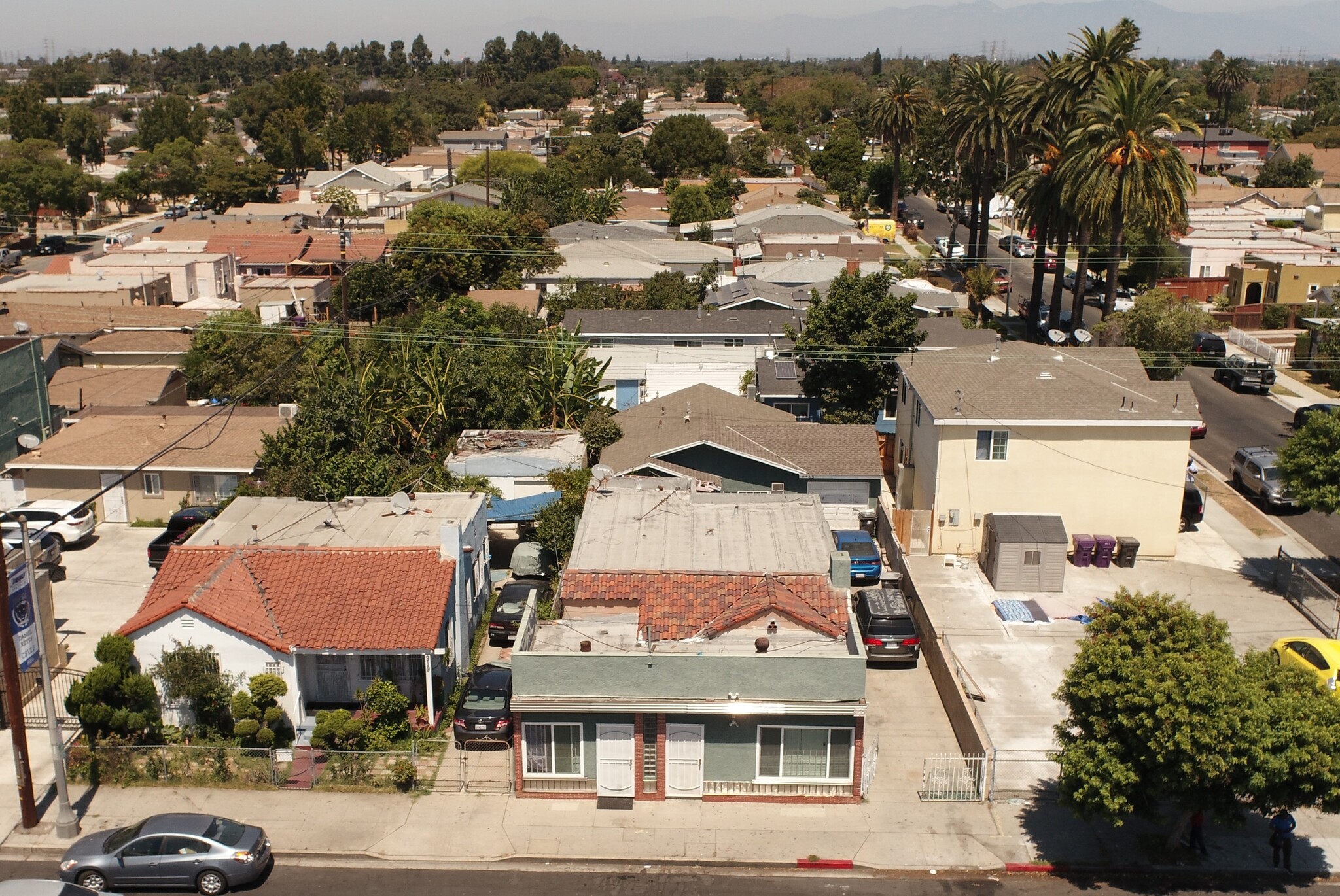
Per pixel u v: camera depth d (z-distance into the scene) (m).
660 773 24.52
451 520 31.69
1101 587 35.38
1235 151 157.25
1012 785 25.05
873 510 40.31
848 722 24.03
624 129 199.25
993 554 35.69
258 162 142.88
